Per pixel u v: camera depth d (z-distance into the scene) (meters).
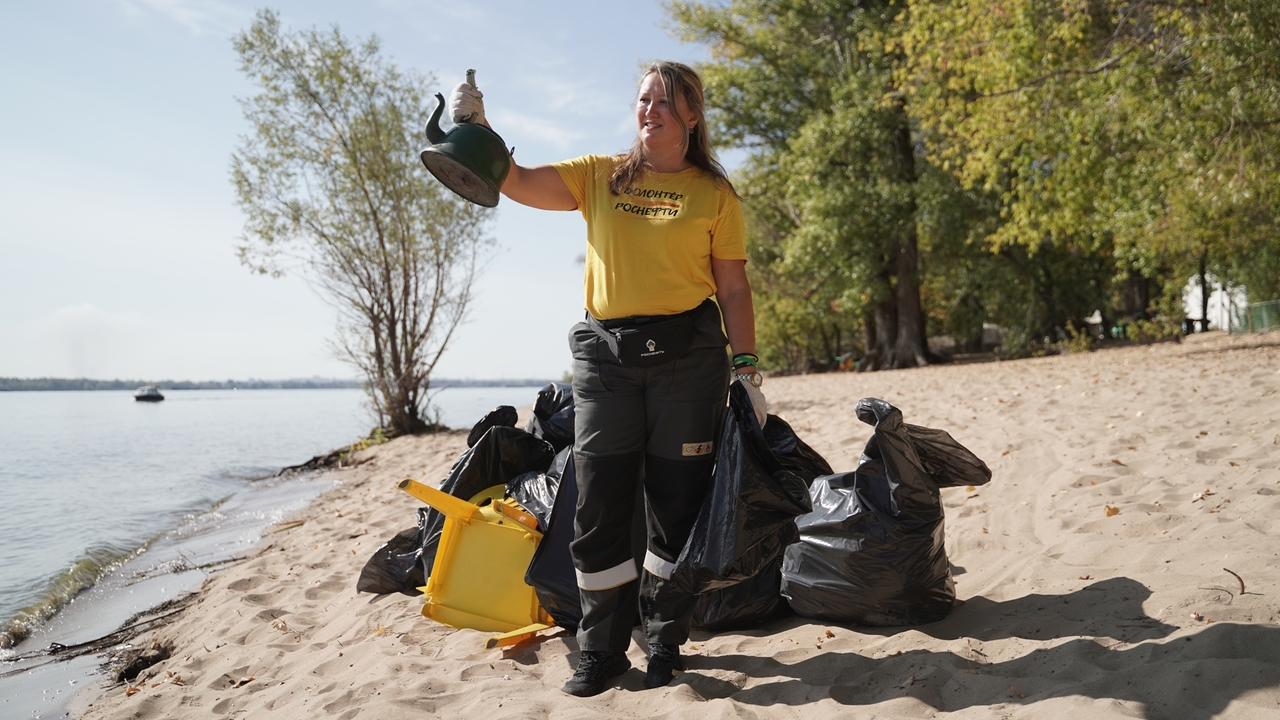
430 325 14.91
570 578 3.00
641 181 2.48
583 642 2.54
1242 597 2.41
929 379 15.55
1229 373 8.90
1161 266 25.16
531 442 3.63
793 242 23.61
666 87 2.45
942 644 2.55
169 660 3.63
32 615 4.87
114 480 11.36
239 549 6.21
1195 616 2.35
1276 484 3.66
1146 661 2.14
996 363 21.31
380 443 14.04
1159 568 2.85
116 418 33.47
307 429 24.31
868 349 30.75
